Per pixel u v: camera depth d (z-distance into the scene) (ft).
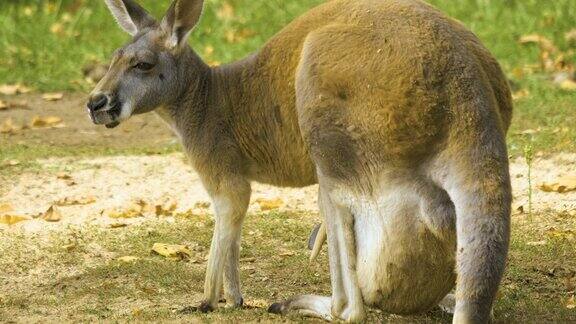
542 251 39.96
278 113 34.40
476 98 28.68
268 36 77.51
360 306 31.42
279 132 34.63
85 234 44.73
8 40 80.12
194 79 36.01
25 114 66.49
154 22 36.94
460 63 29.19
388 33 30.35
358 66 30.22
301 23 33.88
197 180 52.65
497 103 30.94
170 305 36.35
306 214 46.93
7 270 40.78
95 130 63.21
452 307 34.14
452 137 28.58
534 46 71.51
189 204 49.37
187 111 35.91
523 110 59.47
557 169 49.96
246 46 75.41
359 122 30.14
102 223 46.47
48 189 51.60
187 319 33.63
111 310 35.78
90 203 49.60
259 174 35.94
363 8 31.71
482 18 77.25
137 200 49.65
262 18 80.94
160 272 39.70
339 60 30.66
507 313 33.88
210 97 35.81
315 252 36.04
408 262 30.14
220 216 35.55
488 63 30.71
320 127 30.83
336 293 31.78
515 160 51.80
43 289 38.70
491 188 27.71
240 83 35.24
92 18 84.53
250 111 35.09
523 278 37.63
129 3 37.19
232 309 35.14
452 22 31.17
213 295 35.29
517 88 64.39
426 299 30.86
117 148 59.06
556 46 71.41
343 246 31.42
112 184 52.16
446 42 29.66
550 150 52.21
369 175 30.40
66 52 77.51
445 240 29.30
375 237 30.68
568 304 34.81
